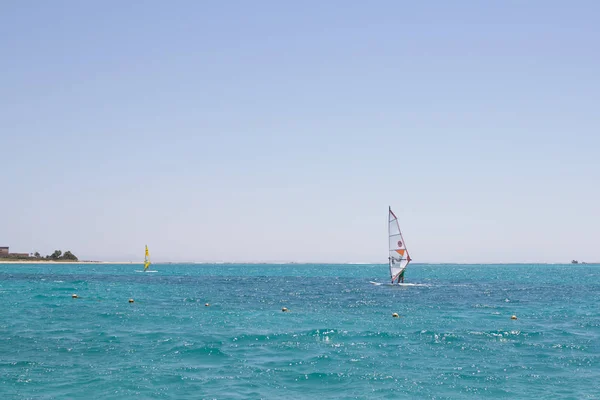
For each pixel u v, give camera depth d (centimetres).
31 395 1867
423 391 1986
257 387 2008
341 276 14612
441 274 16912
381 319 3991
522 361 2495
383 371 2275
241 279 11675
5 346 2706
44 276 11794
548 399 1897
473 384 2084
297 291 7225
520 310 4806
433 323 3772
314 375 2194
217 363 2381
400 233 7781
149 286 8194
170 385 2016
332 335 3141
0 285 7956
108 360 2409
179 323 3619
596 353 2692
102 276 12269
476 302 5638
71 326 3416
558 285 9656
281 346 2792
